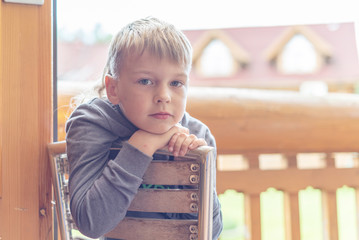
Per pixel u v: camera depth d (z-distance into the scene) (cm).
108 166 73
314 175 142
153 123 74
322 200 146
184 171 73
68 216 90
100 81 97
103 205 70
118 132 80
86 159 76
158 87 73
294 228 141
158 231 74
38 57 90
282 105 136
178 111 75
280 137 137
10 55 89
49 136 91
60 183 89
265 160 166
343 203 274
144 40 72
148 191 75
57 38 98
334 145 140
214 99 133
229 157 154
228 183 138
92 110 81
